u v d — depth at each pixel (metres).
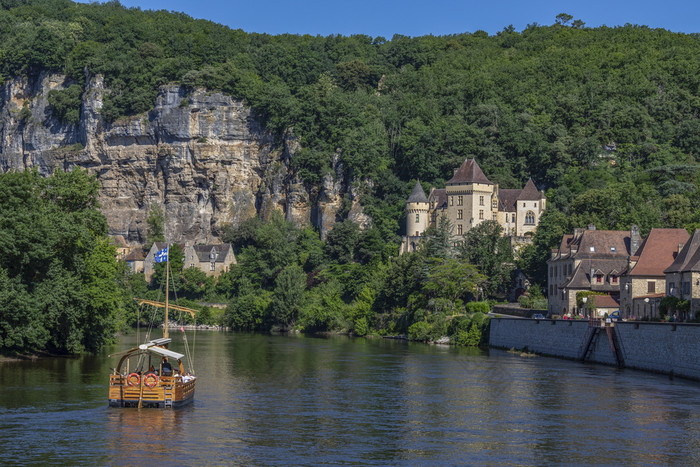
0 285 123.19
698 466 73.75
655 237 175.62
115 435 82.38
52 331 147.50
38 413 91.88
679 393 109.19
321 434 84.75
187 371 135.38
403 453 77.56
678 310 147.00
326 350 184.62
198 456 75.50
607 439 83.12
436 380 124.50
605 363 146.25
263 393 110.75
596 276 193.50
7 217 127.31
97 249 157.75
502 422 91.19
